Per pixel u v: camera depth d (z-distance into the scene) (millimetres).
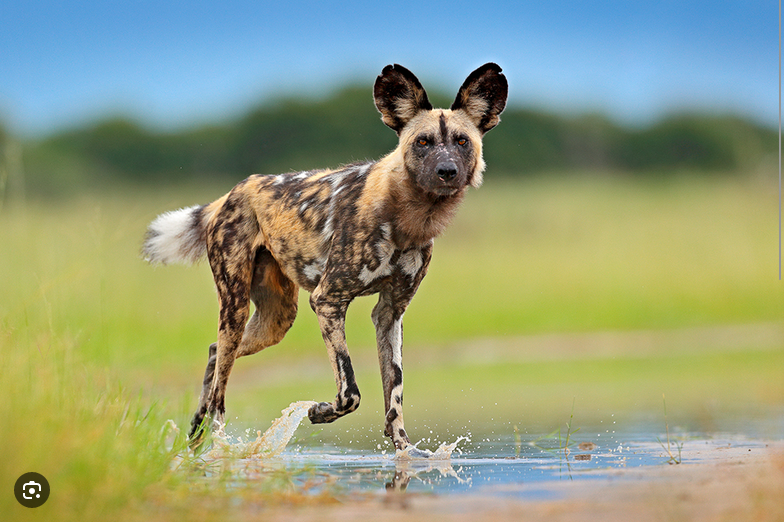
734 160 173750
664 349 53438
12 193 28750
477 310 67000
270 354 50969
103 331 22453
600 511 13250
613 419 26047
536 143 164375
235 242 23547
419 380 40406
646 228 112188
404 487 16062
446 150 21188
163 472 15398
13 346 16875
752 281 77812
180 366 38312
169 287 56000
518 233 106188
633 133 173750
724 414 26547
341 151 156125
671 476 16219
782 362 44531
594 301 70438
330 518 13188
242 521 13016
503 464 18719
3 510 11789
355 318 60000
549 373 42469
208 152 150750
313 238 22469
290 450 21625
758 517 12492
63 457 13195
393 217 21438
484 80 22344
